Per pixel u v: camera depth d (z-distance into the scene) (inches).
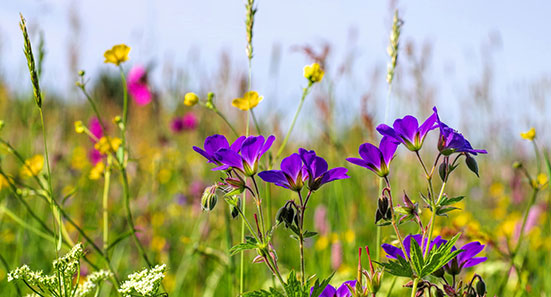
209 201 42.2
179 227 74.1
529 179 50.1
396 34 50.3
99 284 44.5
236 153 41.8
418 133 41.3
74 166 74.3
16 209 63.4
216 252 54.2
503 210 79.9
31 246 56.6
